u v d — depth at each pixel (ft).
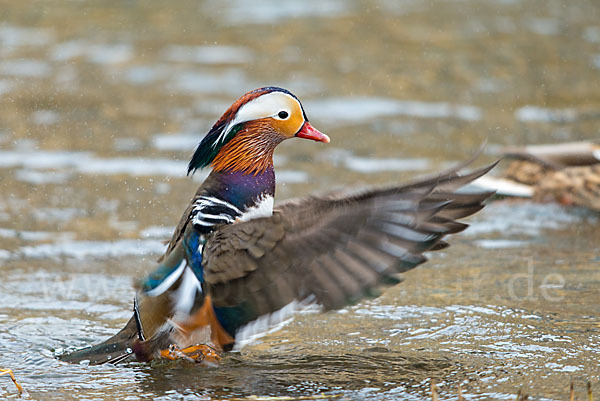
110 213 40.16
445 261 34.96
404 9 79.82
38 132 51.24
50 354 26.63
